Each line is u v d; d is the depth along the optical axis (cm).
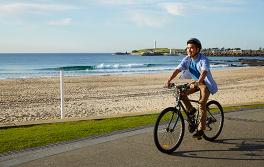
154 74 4516
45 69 5903
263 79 3681
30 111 1586
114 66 6944
